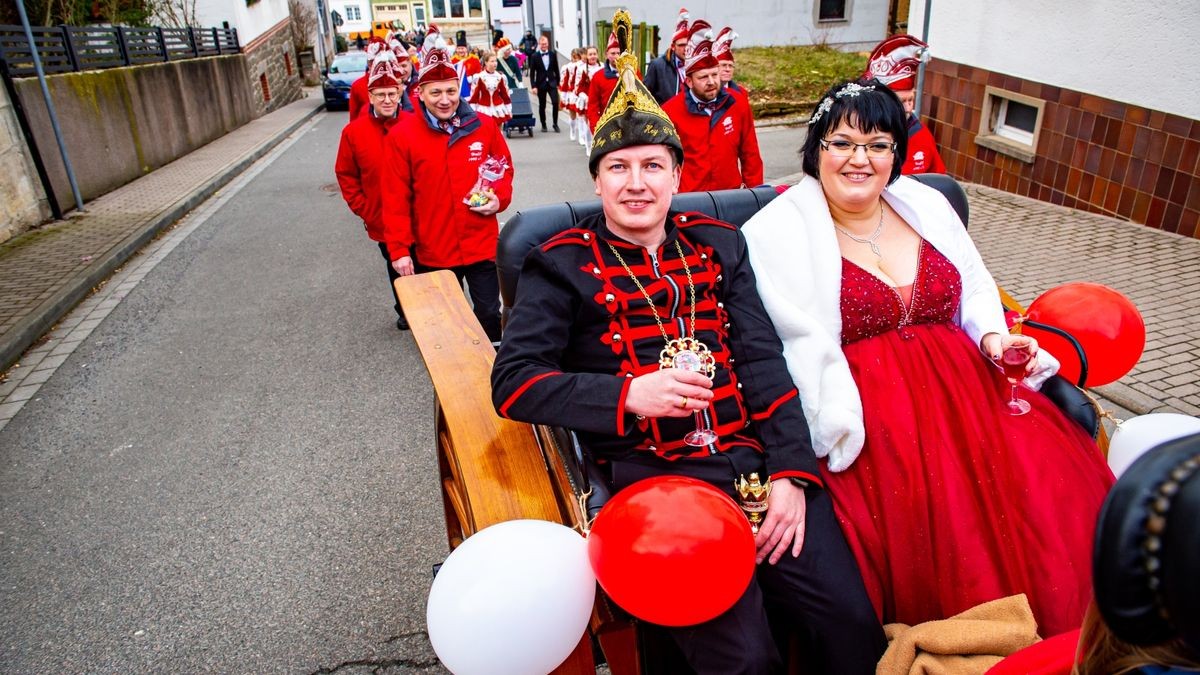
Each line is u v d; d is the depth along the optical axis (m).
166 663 2.34
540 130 15.09
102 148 9.45
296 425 3.82
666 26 15.27
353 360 4.57
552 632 1.41
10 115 7.41
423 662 2.30
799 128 11.87
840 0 15.36
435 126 3.90
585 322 1.83
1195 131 5.05
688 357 1.73
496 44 15.74
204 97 13.84
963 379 1.90
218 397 4.17
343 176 4.79
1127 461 1.90
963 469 1.77
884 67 3.91
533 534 1.50
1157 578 0.50
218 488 3.29
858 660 1.59
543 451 1.87
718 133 4.74
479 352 2.26
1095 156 5.92
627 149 1.77
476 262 4.12
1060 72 6.18
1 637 2.48
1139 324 2.19
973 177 7.47
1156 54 5.26
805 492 1.77
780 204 2.13
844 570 1.64
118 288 6.15
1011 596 1.56
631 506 1.41
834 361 1.88
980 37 7.14
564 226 2.21
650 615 1.39
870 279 1.99
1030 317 2.29
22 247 6.98
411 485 3.24
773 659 1.52
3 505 3.25
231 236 7.65
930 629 1.52
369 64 4.67
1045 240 5.44
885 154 1.97
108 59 10.32
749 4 15.23
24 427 3.95
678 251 1.91
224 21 16.53
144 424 3.91
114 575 2.76
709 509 1.40
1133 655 0.57
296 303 5.63
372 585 2.65
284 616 2.52
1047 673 0.95
